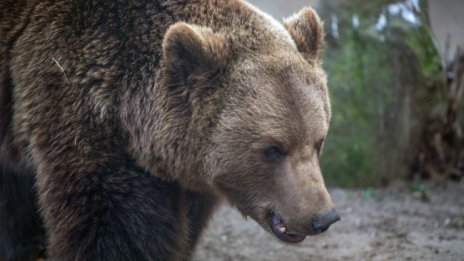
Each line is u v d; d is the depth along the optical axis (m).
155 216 9.97
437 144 18.33
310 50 10.48
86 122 9.80
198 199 10.98
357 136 17.25
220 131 9.54
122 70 9.94
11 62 10.43
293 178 9.35
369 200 16.34
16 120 10.34
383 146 17.55
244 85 9.54
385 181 17.67
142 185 9.91
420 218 15.18
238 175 9.63
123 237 9.74
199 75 9.65
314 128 9.44
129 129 9.87
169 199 10.23
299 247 13.77
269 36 10.01
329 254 13.36
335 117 17.11
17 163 10.79
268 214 9.76
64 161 9.78
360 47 17.72
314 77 9.77
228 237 14.42
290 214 9.33
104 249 9.70
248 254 13.52
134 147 9.88
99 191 9.73
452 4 34.75
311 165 9.43
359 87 17.42
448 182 17.98
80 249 9.73
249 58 9.72
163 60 9.83
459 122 18.88
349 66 17.48
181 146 9.75
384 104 17.55
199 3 10.27
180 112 9.73
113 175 9.77
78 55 9.97
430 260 12.75
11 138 10.61
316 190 9.24
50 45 10.08
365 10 18.09
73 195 9.73
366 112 17.38
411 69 17.89
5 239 11.83
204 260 13.21
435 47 18.59
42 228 12.13
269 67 9.59
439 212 15.55
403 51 17.84
